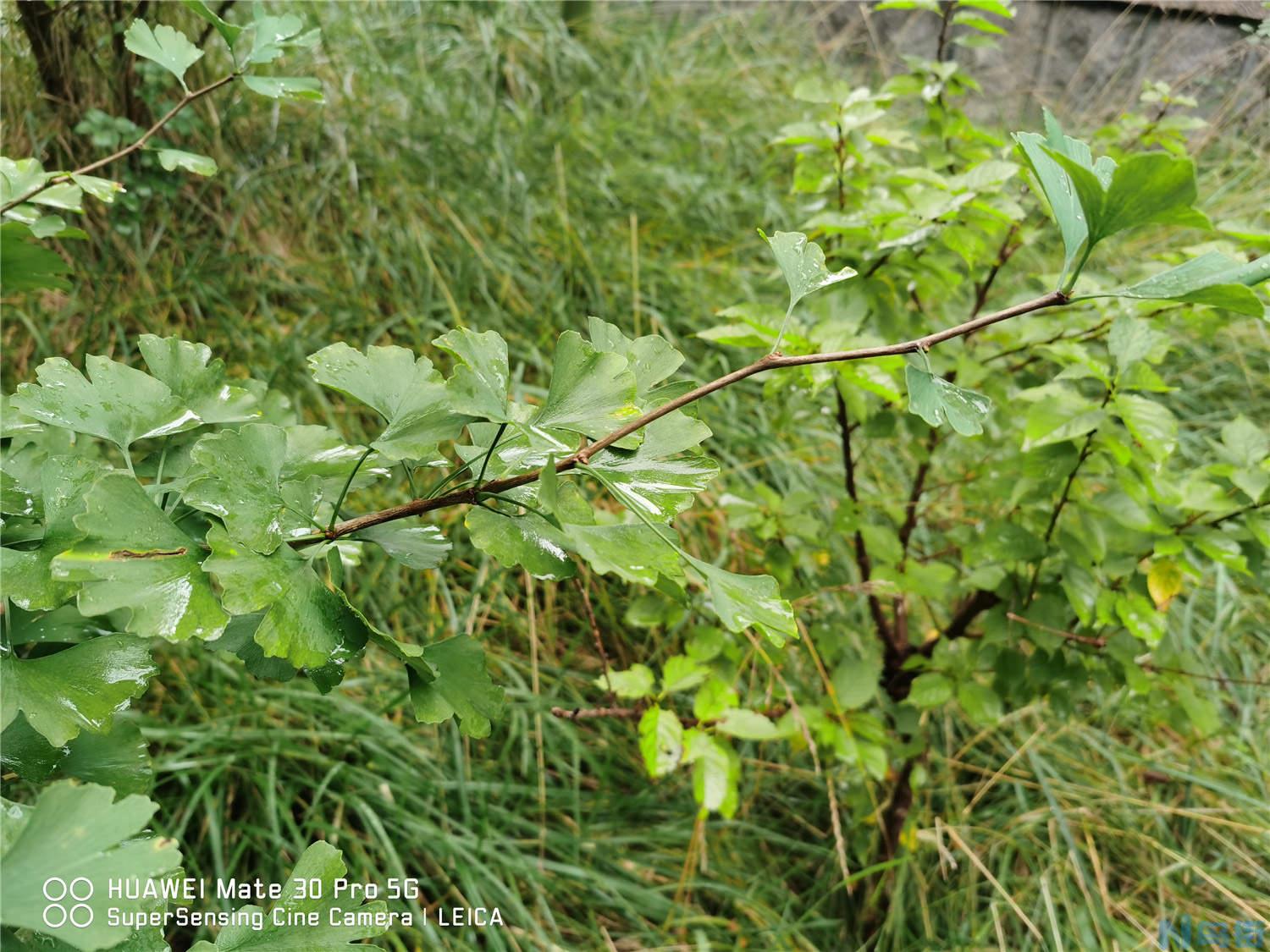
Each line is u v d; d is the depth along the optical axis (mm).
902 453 3023
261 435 741
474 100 3539
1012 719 2553
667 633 2547
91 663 683
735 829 2334
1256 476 1589
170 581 662
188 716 2096
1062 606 1810
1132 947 2068
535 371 2963
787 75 4531
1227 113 3361
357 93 3275
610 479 736
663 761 1573
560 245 3221
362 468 868
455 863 1963
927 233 1654
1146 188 675
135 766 746
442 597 2438
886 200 1783
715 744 1647
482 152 3354
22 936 611
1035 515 1809
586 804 2277
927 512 2758
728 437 2875
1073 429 1518
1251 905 2184
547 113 3852
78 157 2578
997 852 2330
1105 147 2135
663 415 785
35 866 530
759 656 2066
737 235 3668
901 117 3977
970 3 1834
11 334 2457
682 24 4812
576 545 669
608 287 3201
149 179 2641
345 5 3402
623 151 3760
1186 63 3602
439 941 1865
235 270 2816
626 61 4301
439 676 777
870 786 2113
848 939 2205
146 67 2533
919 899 2219
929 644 2119
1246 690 2623
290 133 3072
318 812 2016
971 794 2488
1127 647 1776
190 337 2596
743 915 2168
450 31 3771
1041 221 2041
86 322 2510
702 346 3152
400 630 2334
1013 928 2176
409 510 761
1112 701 2592
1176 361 3363
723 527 2611
